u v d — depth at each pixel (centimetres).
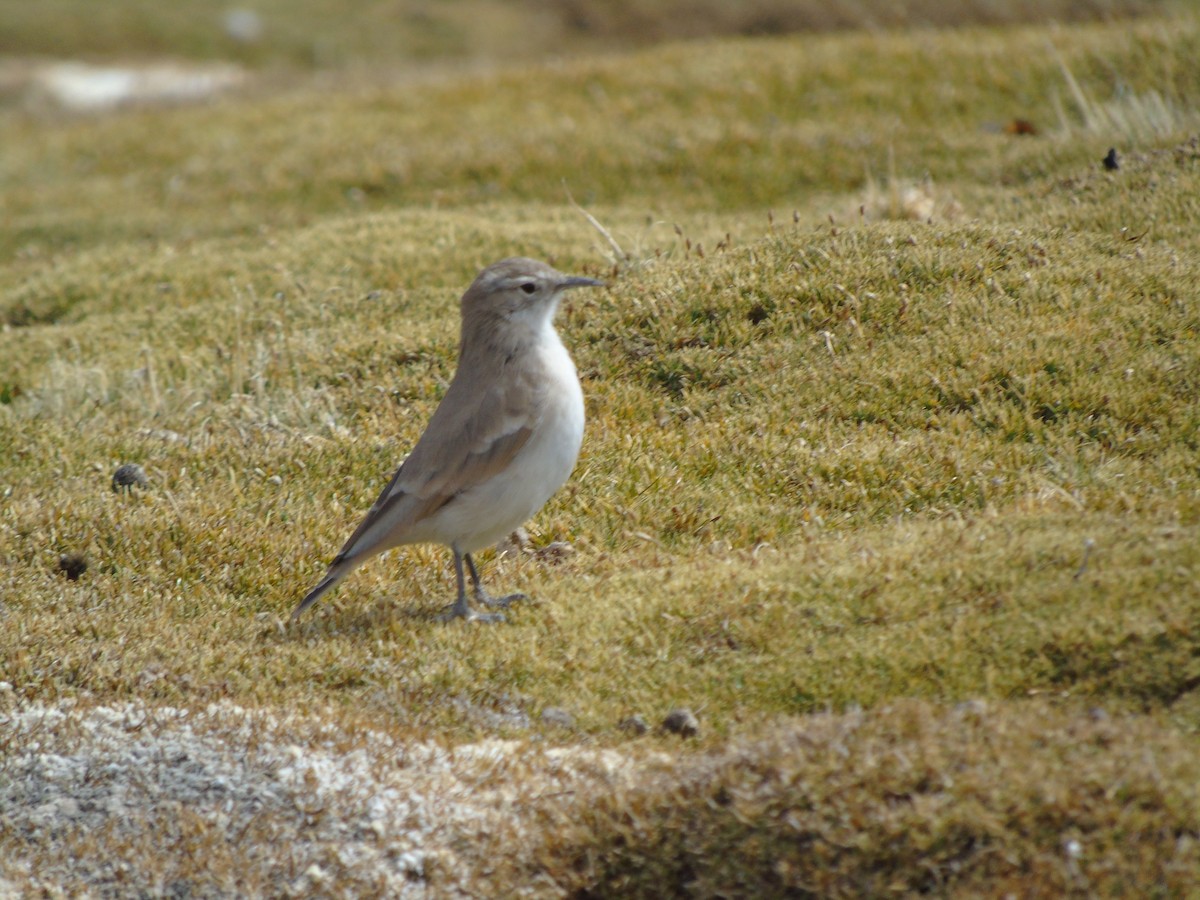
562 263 1789
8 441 1455
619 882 777
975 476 1134
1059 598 896
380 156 2569
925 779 744
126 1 5750
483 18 5512
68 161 2991
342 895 805
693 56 2911
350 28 5491
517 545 1182
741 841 753
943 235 1490
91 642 1063
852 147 2288
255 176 2606
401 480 1028
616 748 888
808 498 1159
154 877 827
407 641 1035
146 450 1406
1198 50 2386
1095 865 679
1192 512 995
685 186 2258
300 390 1485
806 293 1412
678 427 1299
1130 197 1602
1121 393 1181
